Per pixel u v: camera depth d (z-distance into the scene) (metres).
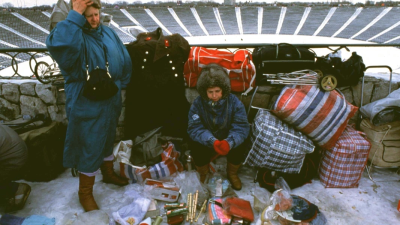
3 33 33.84
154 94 2.46
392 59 14.46
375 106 2.47
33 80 2.85
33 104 2.83
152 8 54.47
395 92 2.62
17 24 38.69
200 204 2.16
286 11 51.88
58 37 1.64
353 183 2.42
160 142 2.49
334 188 2.44
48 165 2.47
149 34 2.60
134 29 2.80
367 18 43.59
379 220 2.07
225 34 36.50
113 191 2.38
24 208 2.15
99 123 1.95
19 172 2.41
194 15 50.75
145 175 2.36
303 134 2.36
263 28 40.50
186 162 2.59
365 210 2.17
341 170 2.37
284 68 2.44
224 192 2.33
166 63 2.41
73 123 1.92
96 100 1.85
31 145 2.32
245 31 38.59
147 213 2.07
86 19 1.80
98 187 2.42
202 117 2.23
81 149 2.00
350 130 2.53
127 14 49.91
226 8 54.53
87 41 1.82
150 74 2.40
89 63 1.83
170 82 2.43
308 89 2.29
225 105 2.19
